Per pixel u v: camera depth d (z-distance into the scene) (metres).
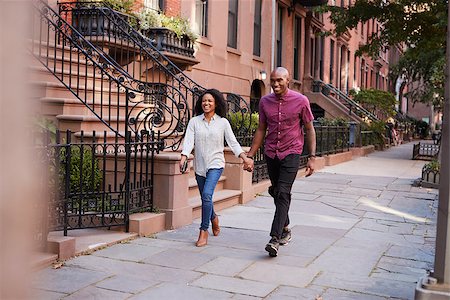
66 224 5.53
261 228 7.20
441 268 3.81
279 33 22.03
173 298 4.32
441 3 16.45
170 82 12.40
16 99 0.98
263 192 10.25
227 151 9.10
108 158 7.04
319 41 27.50
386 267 5.49
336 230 7.28
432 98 33.47
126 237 6.12
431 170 11.91
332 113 24.48
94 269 5.00
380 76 47.38
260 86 19.88
